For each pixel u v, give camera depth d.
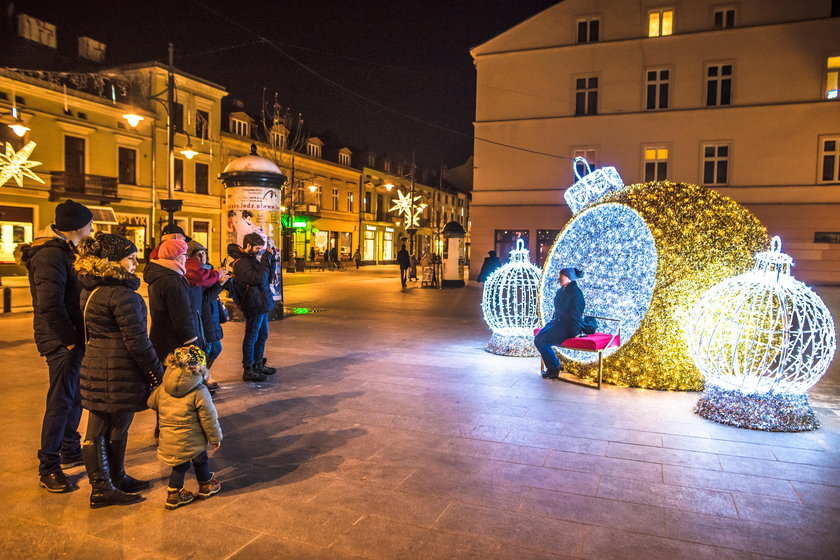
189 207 31.25
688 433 4.90
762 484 3.84
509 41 27.64
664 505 3.52
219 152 33.16
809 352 8.45
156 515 3.37
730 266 6.16
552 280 7.44
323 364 7.70
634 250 6.50
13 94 22.94
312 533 3.16
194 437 3.43
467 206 75.75
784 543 3.07
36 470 4.02
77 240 3.91
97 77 26.92
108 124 26.83
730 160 24.91
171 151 18.31
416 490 3.71
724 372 5.29
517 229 28.08
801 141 24.11
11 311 12.74
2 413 5.27
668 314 6.27
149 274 4.25
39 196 24.03
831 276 24.14
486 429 4.97
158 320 4.27
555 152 27.20
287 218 37.06
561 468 4.10
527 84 27.50
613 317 6.61
